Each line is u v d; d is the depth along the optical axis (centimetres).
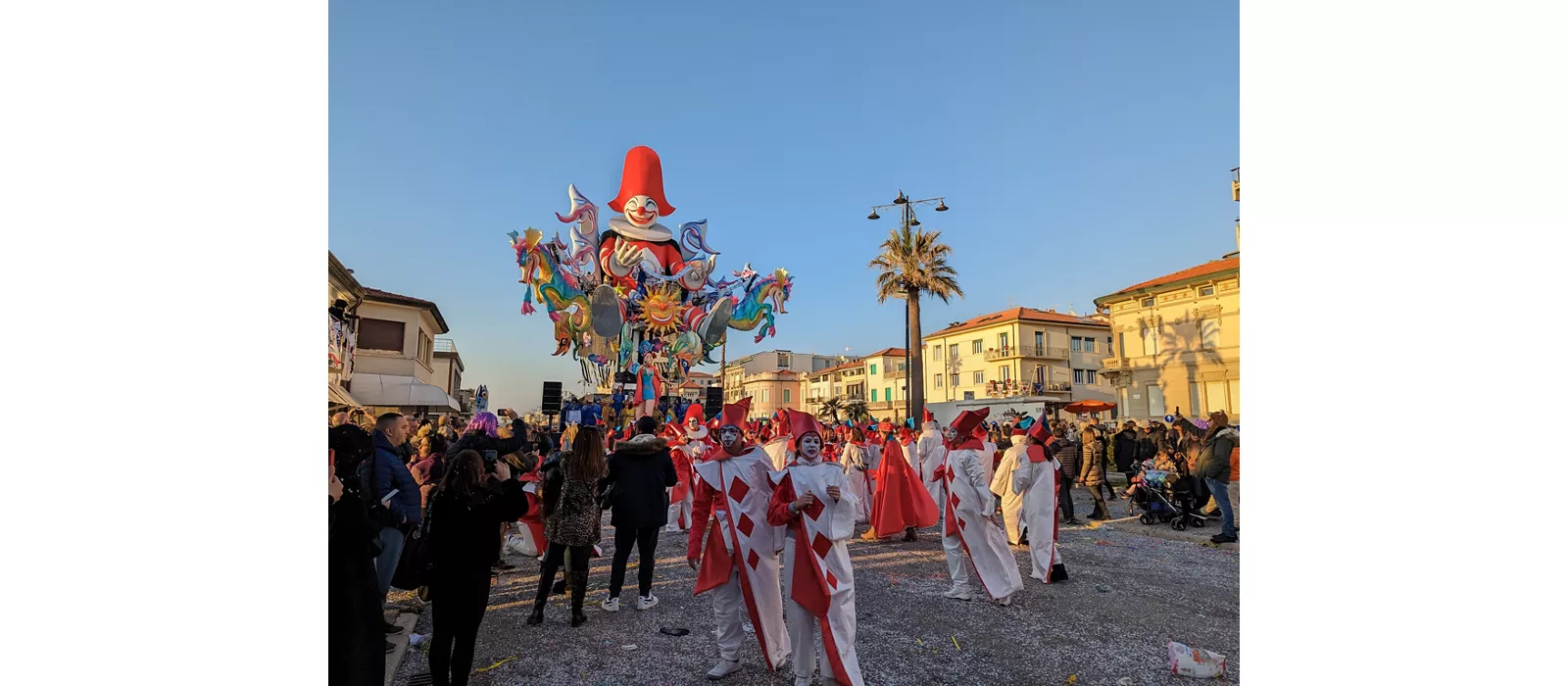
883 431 1334
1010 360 4997
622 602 660
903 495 987
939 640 546
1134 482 1194
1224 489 947
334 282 2134
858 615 612
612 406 2936
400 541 500
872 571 793
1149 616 606
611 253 2984
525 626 585
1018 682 464
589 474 585
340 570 324
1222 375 3375
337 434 332
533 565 835
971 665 493
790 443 454
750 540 478
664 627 579
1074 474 1295
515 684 465
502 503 434
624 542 625
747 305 3269
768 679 473
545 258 2525
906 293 2845
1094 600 660
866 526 1180
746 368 9050
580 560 585
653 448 640
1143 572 774
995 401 3241
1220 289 3428
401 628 569
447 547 423
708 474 497
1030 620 595
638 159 3228
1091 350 5250
